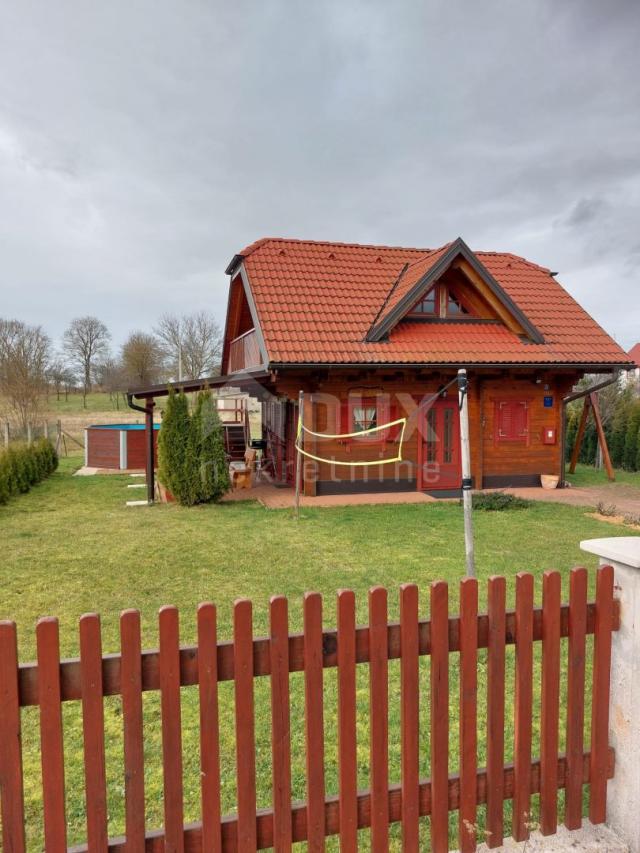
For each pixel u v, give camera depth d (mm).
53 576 6250
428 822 2557
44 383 29125
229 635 4672
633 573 2223
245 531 8531
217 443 11039
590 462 18469
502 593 2129
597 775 2301
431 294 13375
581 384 20031
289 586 5902
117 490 12938
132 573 6359
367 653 1977
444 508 10477
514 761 2203
